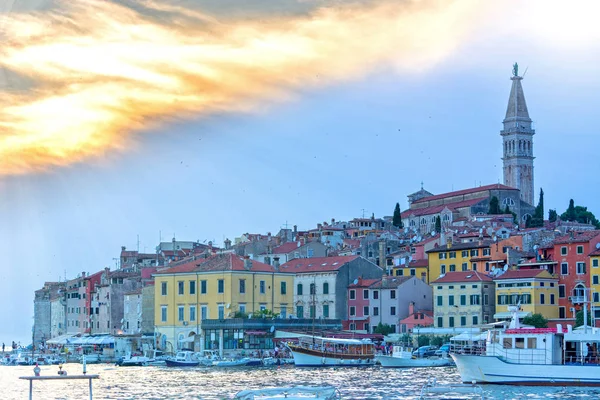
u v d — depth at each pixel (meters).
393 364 188.75
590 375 138.75
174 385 152.00
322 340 198.25
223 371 184.62
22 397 138.00
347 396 128.12
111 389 147.75
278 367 195.12
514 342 143.62
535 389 137.25
